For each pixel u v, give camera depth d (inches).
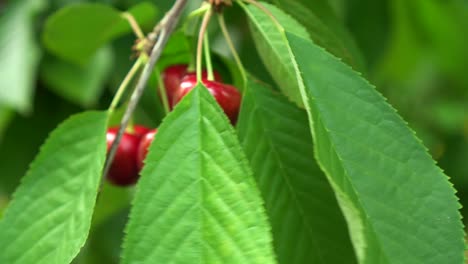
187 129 24.3
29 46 35.9
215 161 24.0
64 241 25.2
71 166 26.0
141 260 23.6
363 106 24.5
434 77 56.2
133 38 35.9
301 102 26.1
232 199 23.7
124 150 28.8
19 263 25.3
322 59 24.8
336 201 25.9
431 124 54.3
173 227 23.7
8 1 37.2
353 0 38.7
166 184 24.0
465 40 44.6
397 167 24.2
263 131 26.0
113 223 38.8
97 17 31.5
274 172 25.9
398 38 45.3
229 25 34.3
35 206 25.8
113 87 36.9
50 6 37.4
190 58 28.0
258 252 23.4
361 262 23.3
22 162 37.9
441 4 42.3
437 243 23.8
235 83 28.5
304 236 25.7
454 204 24.0
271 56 26.3
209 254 23.5
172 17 27.3
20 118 37.7
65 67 36.5
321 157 23.6
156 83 28.7
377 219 23.9
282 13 26.4
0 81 35.7
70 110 38.1
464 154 46.2
